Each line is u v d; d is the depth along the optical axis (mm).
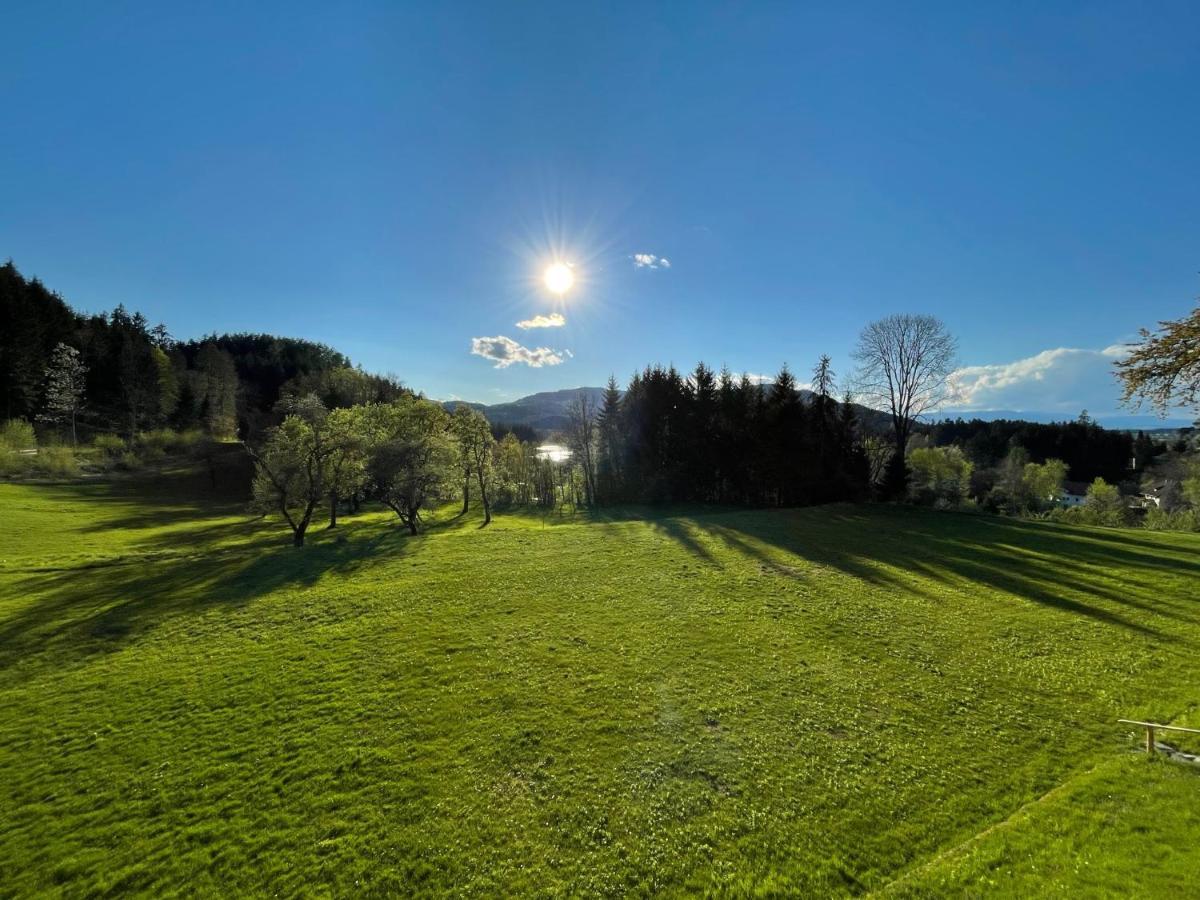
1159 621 20797
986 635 19781
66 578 30500
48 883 9648
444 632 20938
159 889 9422
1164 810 9656
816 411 59906
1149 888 7691
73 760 13234
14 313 93250
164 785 12188
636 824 10516
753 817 10602
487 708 15062
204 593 27281
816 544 35500
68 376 91438
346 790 11781
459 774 12203
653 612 22859
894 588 25625
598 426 74500
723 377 67625
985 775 11719
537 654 18688
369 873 9570
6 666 18969
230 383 130375
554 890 9078
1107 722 13758
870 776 11766
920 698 15234
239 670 18031
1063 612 22016
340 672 17641
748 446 61750
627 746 13109
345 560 34469
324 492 43719
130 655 19719
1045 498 83812
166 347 145625
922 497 62938
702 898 8852
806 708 14742
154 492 78438
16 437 78625
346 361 190500
